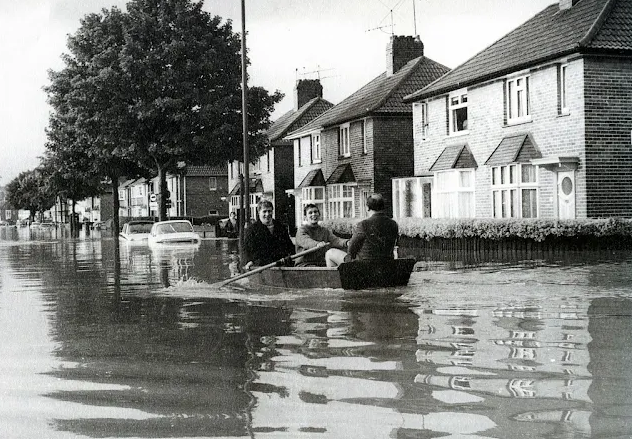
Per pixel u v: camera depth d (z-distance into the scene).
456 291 12.74
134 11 45.72
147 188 107.00
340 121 43.34
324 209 47.62
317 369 6.91
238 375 6.79
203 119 44.34
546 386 6.01
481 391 5.91
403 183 37.69
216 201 87.94
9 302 13.46
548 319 9.57
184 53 45.28
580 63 24.38
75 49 49.28
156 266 22.12
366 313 10.48
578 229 22.16
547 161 24.95
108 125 45.47
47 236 64.00
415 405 5.55
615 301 11.23
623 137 24.53
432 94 33.81
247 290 14.02
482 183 30.31
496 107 29.34
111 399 6.08
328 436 4.89
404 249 27.47
